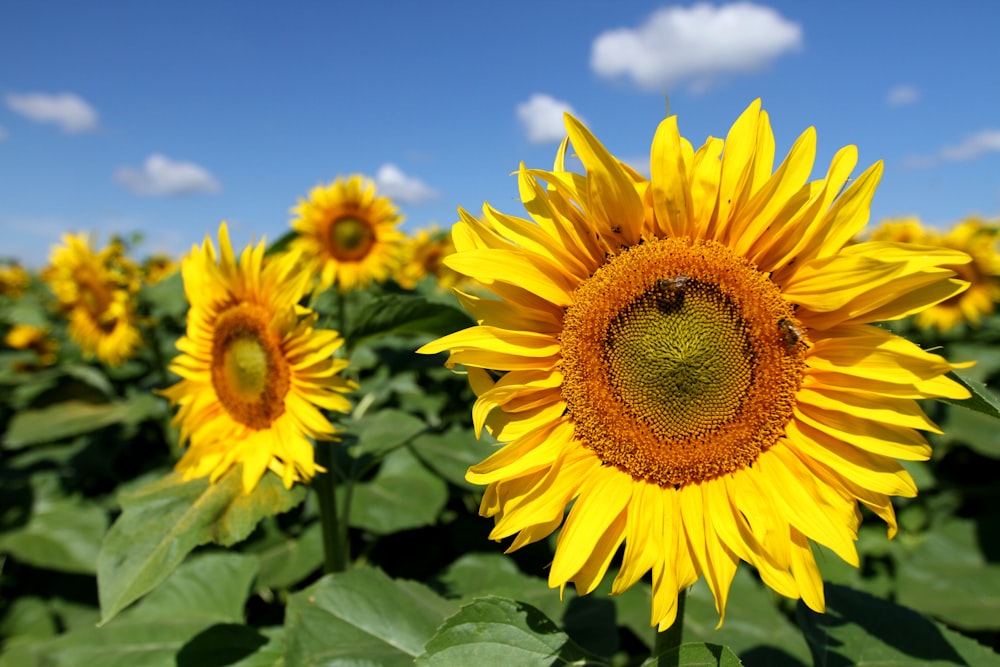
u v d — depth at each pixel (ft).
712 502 1.13
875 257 1.04
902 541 3.26
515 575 1.92
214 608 1.94
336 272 3.65
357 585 1.49
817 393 1.11
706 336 1.15
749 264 1.15
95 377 3.65
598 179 1.12
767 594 2.13
